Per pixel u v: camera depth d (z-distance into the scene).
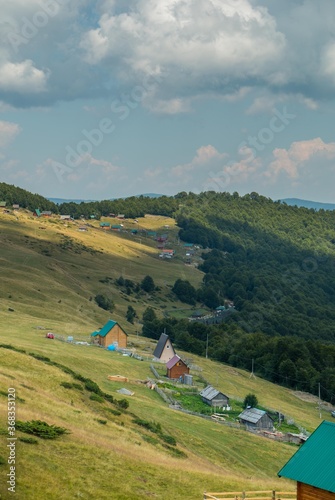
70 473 60.62
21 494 52.25
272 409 162.62
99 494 57.44
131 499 58.28
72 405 96.25
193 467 80.12
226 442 112.62
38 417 77.31
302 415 174.38
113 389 137.62
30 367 109.94
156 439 94.19
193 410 143.75
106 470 64.94
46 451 65.06
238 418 144.00
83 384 112.62
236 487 70.25
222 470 90.12
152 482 65.44
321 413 187.50
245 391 188.75
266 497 61.66
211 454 101.19
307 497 54.25
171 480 67.88
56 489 55.31
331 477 53.22
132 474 66.19
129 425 97.56
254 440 120.38
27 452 62.28
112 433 85.62
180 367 176.75
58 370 114.75
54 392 99.69
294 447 122.94
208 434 115.44
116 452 72.75
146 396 141.25
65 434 73.62
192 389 165.88
